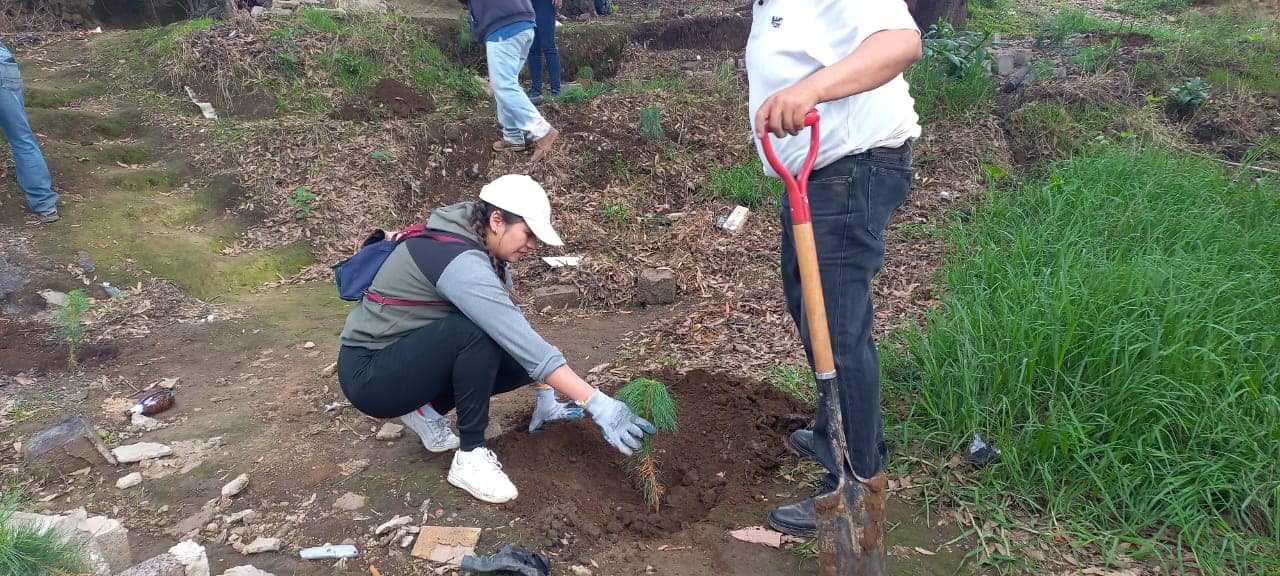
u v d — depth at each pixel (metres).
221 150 6.24
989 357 3.16
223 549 2.63
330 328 4.45
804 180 2.02
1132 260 4.02
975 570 2.49
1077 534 2.61
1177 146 6.18
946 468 2.93
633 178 6.24
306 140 6.38
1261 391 3.03
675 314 4.50
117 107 6.68
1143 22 11.04
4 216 5.24
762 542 2.59
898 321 4.08
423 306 2.70
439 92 7.36
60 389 3.78
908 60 1.97
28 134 5.11
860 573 2.25
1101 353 3.06
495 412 3.45
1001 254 4.43
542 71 8.09
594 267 5.04
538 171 6.27
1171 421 2.83
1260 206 4.96
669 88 7.43
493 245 2.71
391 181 6.19
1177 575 2.46
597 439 3.17
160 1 9.35
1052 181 5.26
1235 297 3.53
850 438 2.29
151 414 3.52
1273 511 2.58
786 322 4.20
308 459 3.12
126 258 5.05
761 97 2.28
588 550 2.57
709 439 3.18
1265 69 7.35
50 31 8.60
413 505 2.79
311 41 7.27
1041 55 7.93
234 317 4.60
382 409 2.84
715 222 5.64
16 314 4.48
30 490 2.96
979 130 6.33
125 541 2.43
